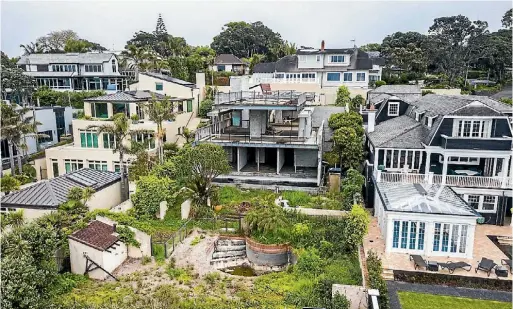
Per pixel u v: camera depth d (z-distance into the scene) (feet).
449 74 265.54
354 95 183.21
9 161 132.57
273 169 111.45
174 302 55.62
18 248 53.93
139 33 337.52
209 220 83.87
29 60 223.71
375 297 49.47
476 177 81.15
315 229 76.33
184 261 69.72
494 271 61.87
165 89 167.53
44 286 55.93
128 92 140.77
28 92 193.77
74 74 218.18
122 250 69.97
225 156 90.58
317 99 177.88
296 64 203.72
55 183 83.51
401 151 90.27
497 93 200.03
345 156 102.83
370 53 290.15
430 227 66.28
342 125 114.42
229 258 73.67
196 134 108.78
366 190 94.94
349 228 67.92
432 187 79.87
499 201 81.10
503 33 263.08
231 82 182.09
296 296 56.18
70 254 65.98
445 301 55.16
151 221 83.87
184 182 90.22
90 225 70.23
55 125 157.99
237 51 333.83
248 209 86.58
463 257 66.49
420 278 60.95
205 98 187.21
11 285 49.34
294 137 108.37
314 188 98.94
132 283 62.75
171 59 235.81
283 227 73.56
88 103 129.90
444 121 83.71
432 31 280.92
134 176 99.76
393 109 124.36
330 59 196.75
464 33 270.87
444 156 83.35
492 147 80.48
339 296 52.49
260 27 375.04
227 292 59.62
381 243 72.13
